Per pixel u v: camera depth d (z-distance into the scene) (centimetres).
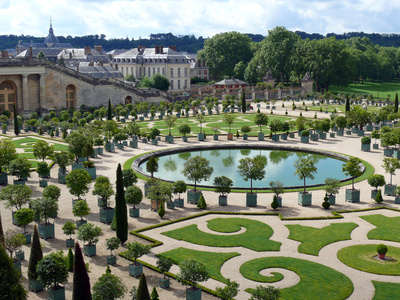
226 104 19075
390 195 7681
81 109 18075
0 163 8212
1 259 3581
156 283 4766
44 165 8331
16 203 6272
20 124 14362
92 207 7112
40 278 4397
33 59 16825
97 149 10644
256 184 8562
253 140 12700
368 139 11075
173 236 5969
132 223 6456
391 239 5859
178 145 11962
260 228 6241
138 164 9919
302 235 5984
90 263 5197
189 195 7425
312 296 4478
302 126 13188
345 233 6047
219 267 5081
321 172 9400
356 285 4712
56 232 6131
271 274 4944
